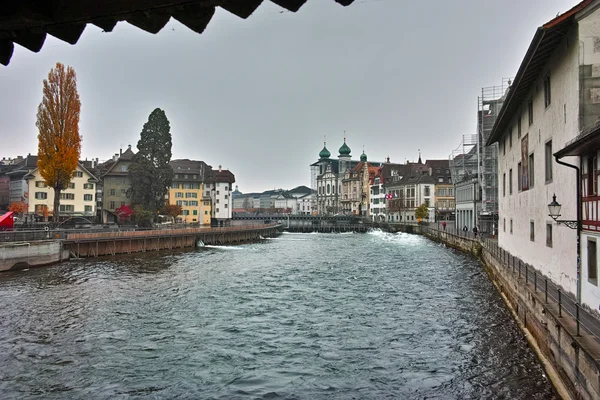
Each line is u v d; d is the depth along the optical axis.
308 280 34.75
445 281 33.66
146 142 75.31
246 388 14.69
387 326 21.34
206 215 105.62
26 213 78.12
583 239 16.88
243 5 5.09
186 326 21.47
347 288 31.11
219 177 114.50
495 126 36.59
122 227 66.62
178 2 5.15
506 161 36.59
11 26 5.67
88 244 50.12
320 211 183.50
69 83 56.59
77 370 16.05
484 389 14.20
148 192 75.00
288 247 68.25
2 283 32.09
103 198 86.44
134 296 28.06
